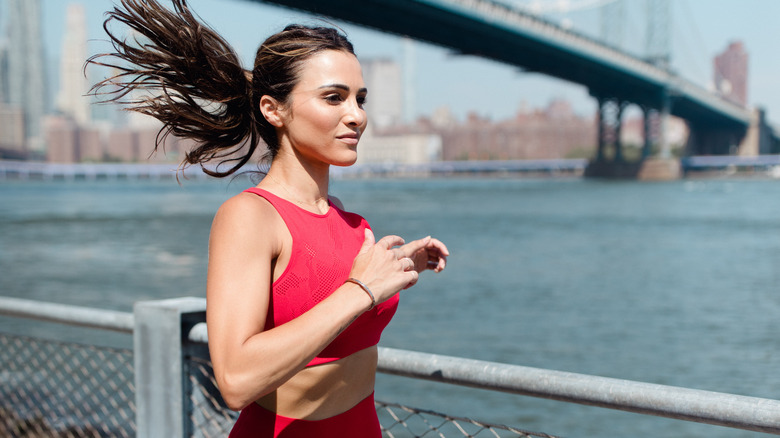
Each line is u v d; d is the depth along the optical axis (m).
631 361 11.03
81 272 21.14
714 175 121.69
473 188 93.19
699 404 1.12
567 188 86.56
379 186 107.62
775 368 10.57
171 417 1.73
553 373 1.28
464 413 8.15
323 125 1.14
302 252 1.11
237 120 1.25
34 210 53.00
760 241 30.80
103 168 155.62
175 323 1.70
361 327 1.17
